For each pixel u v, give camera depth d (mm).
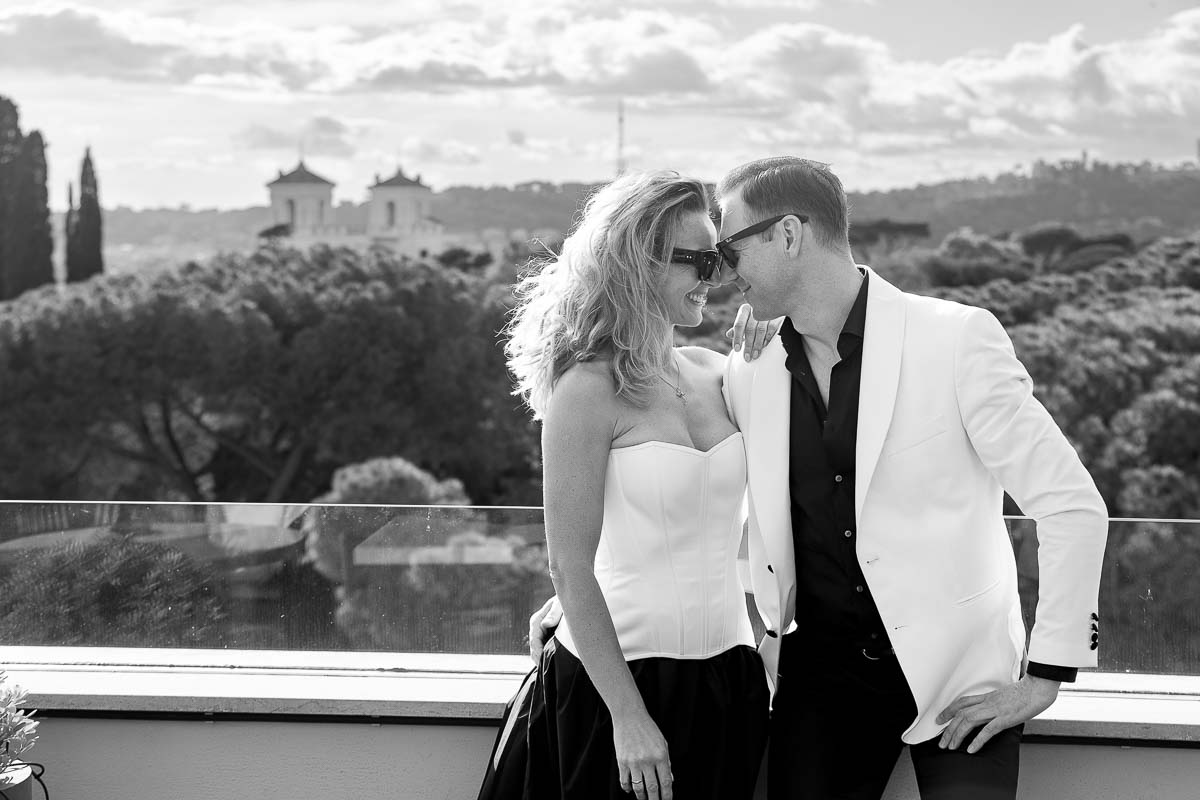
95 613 2701
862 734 2156
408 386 34812
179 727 2510
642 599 2027
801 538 2145
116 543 2703
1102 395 31453
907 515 2031
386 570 2670
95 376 33781
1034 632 1940
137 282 35125
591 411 1986
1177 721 2295
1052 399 31562
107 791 2523
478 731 2465
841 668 2154
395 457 34594
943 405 2018
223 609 2689
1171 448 30672
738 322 2232
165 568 2693
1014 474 1956
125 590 2701
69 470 33906
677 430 2051
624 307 2008
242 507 2686
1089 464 31047
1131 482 30656
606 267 2016
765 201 2076
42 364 33594
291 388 34312
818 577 2141
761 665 2131
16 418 33656
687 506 2027
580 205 2131
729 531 2102
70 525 2705
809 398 2125
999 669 2041
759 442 2127
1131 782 2334
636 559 2033
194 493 34344
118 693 2496
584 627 1946
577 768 2023
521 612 2656
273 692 2500
